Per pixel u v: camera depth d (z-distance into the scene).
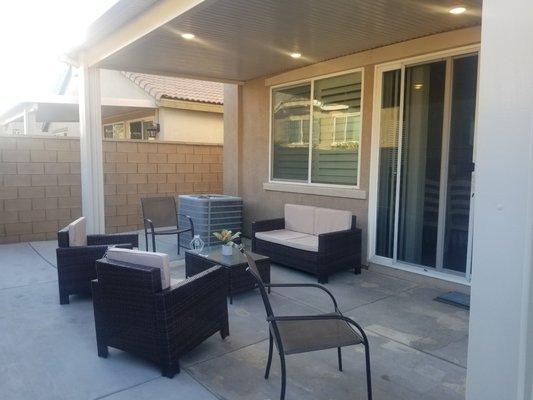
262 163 7.43
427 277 4.93
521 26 1.44
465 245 4.68
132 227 8.41
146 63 6.41
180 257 6.33
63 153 7.55
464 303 4.21
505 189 1.49
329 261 5.01
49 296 4.51
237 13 4.24
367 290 4.75
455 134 4.69
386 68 5.34
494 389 1.55
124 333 2.98
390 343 3.41
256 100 7.50
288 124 6.93
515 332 1.48
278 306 4.24
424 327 3.73
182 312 2.93
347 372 2.95
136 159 8.37
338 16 4.29
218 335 3.55
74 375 2.89
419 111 5.04
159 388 2.73
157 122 10.68
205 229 6.86
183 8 4.00
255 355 3.20
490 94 1.52
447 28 4.61
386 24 4.52
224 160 8.32
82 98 6.37
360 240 5.42
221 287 3.39
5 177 7.08
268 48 5.54
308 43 5.26
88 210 6.44
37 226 7.41
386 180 5.46
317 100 6.33
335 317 2.43
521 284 1.46
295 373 2.93
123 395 2.65
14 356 3.15
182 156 8.96
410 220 5.22
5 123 15.29
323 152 6.29
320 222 5.79
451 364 3.07
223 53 5.79
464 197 4.64
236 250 4.77
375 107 5.45
